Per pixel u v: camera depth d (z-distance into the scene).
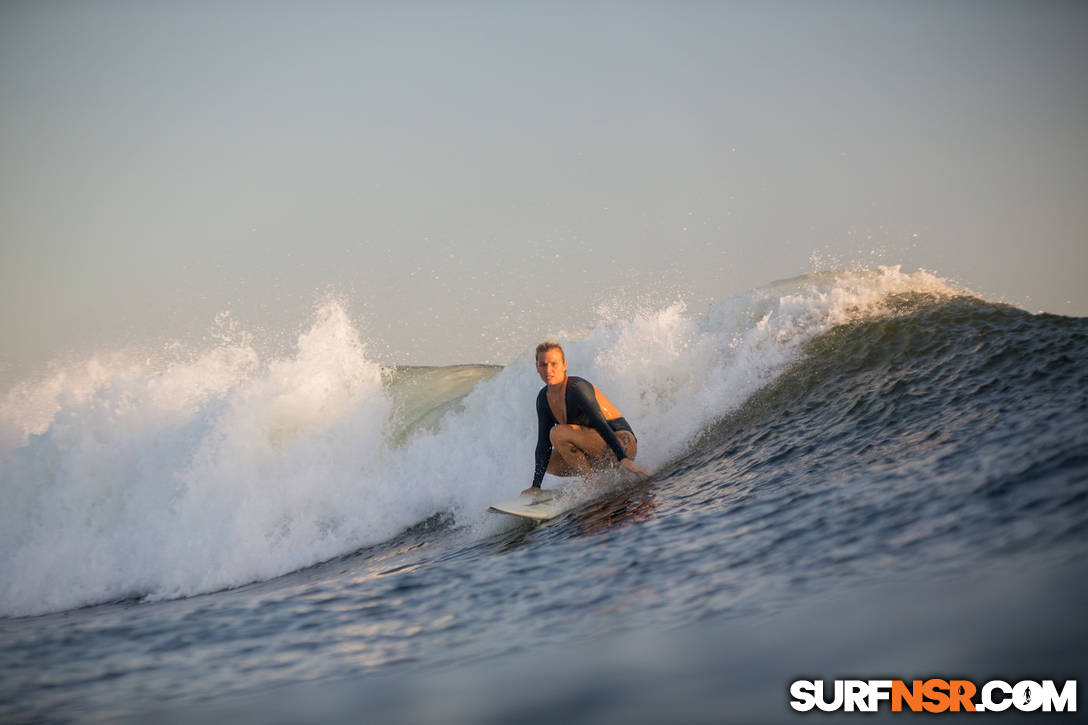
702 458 19.00
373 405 25.59
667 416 21.73
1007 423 13.16
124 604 20.78
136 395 26.81
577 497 18.83
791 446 16.84
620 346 23.78
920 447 13.55
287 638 10.76
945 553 7.72
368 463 24.25
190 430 25.62
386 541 21.48
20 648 12.11
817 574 8.23
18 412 30.17
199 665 9.81
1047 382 15.05
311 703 6.94
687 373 22.53
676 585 9.43
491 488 22.38
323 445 24.47
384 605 12.05
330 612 12.10
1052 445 10.72
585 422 18.61
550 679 6.28
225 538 22.62
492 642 8.56
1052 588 5.58
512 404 24.09
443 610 10.99
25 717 8.08
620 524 14.85
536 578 11.92
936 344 19.25
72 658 11.04
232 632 11.59
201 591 21.05
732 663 5.63
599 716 4.93
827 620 6.26
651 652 6.52
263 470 24.03
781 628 6.36
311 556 21.64
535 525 17.77
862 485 12.11
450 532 20.42
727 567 9.66
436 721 5.57
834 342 21.41
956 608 5.68
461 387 27.33
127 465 25.30
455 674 7.23
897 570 7.53
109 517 24.69
